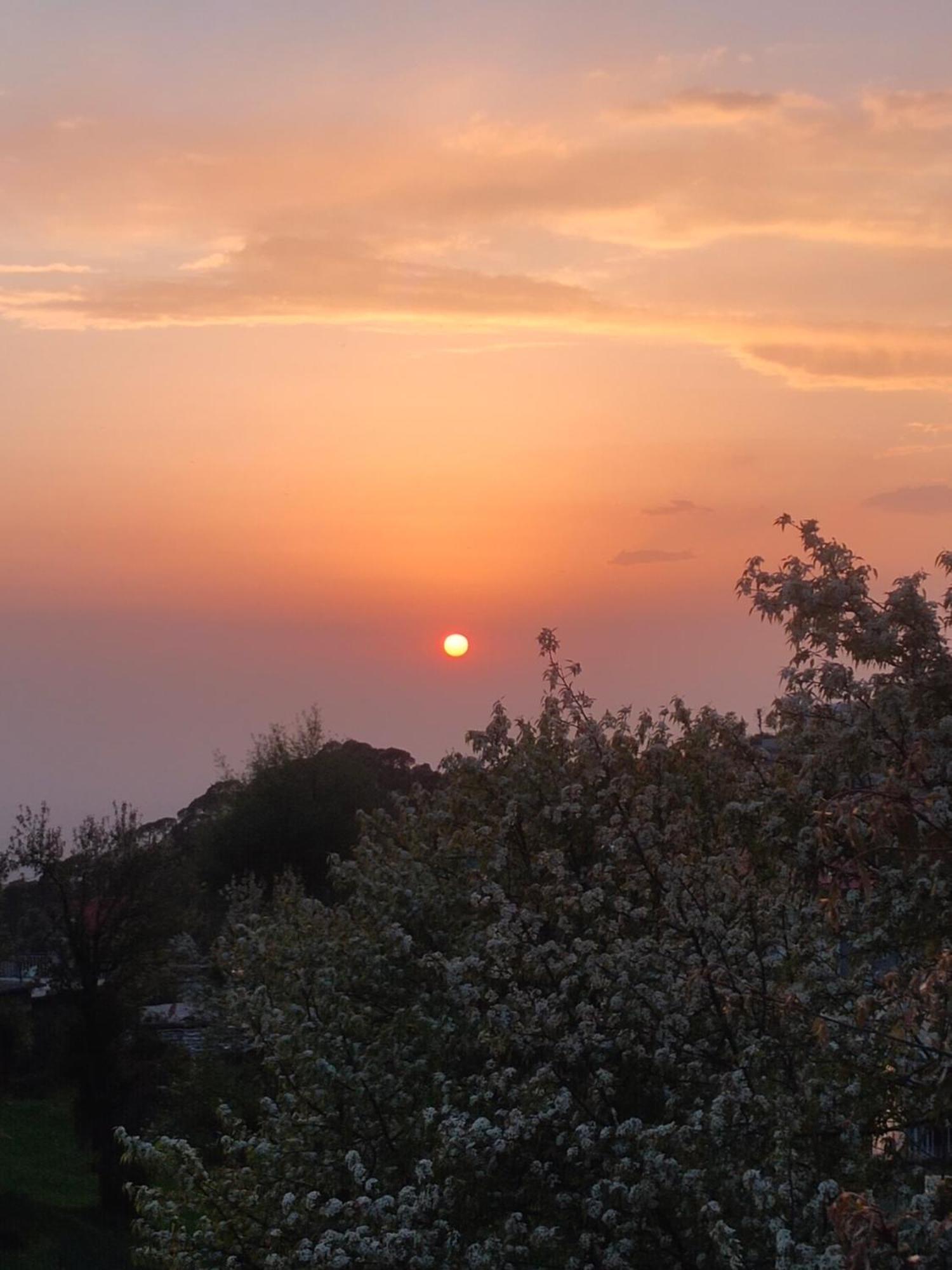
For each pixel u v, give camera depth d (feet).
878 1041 27.50
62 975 117.60
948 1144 28.76
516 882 41.73
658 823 37.35
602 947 35.35
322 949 43.65
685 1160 27.76
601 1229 29.48
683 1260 28.40
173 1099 93.50
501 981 35.68
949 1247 18.54
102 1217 103.71
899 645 25.48
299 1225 35.45
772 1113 27.37
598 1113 30.81
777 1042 29.32
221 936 54.03
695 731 38.19
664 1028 31.48
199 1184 38.34
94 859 121.49
